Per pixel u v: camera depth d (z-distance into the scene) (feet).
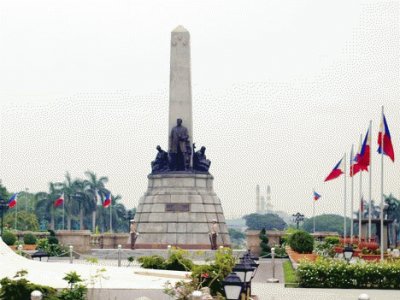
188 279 102.63
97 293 88.99
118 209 522.88
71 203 471.21
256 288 144.36
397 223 452.76
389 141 182.60
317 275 146.20
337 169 273.95
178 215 256.11
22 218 428.97
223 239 260.01
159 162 264.72
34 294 74.64
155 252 240.53
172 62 260.21
